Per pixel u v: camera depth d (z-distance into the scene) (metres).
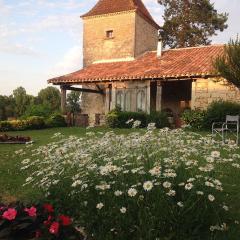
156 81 22.22
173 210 4.00
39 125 19.97
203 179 4.37
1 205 3.78
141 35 27.23
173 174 4.07
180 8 37.88
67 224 3.51
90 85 26.19
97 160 4.94
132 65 24.58
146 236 3.87
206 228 4.28
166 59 24.08
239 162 6.54
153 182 4.09
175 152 4.97
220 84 18.97
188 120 17.83
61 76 24.73
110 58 27.22
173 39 38.31
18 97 41.19
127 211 4.06
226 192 5.80
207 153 5.21
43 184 5.02
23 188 6.68
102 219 4.24
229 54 15.02
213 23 37.06
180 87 25.42
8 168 8.53
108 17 27.30
